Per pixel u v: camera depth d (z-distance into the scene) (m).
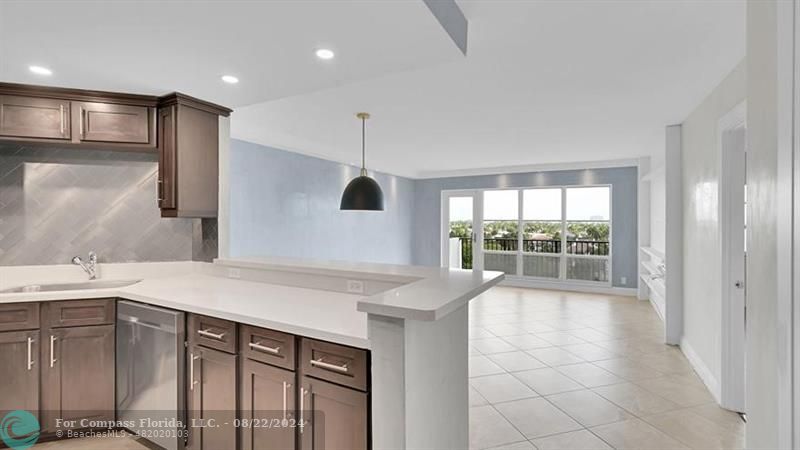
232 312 1.91
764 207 1.06
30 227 2.84
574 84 3.15
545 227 7.95
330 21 1.81
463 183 8.66
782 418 0.92
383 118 4.30
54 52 2.12
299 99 3.61
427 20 1.80
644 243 6.89
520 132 4.93
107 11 1.71
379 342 1.43
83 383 2.38
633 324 5.12
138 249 3.12
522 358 3.85
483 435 2.47
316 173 6.14
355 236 7.10
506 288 7.99
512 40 2.39
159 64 2.29
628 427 2.57
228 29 1.88
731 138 2.91
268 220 5.25
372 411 1.46
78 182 2.97
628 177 7.13
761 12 1.08
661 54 2.57
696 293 3.61
